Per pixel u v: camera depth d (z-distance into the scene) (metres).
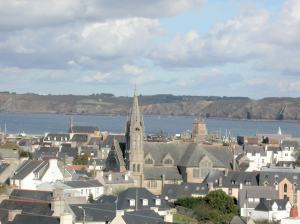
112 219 190.75
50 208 175.75
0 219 171.75
